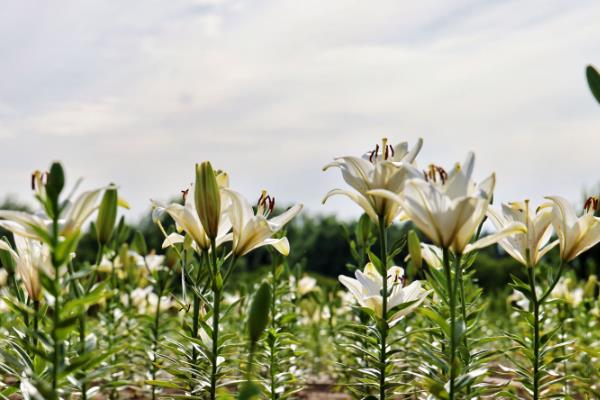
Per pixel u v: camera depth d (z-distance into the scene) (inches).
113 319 85.2
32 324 51.8
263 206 56.0
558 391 75.9
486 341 57.6
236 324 95.5
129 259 95.7
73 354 54.3
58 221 44.1
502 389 56.3
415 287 56.1
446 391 46.7
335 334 100.3
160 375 78.8
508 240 54.6
